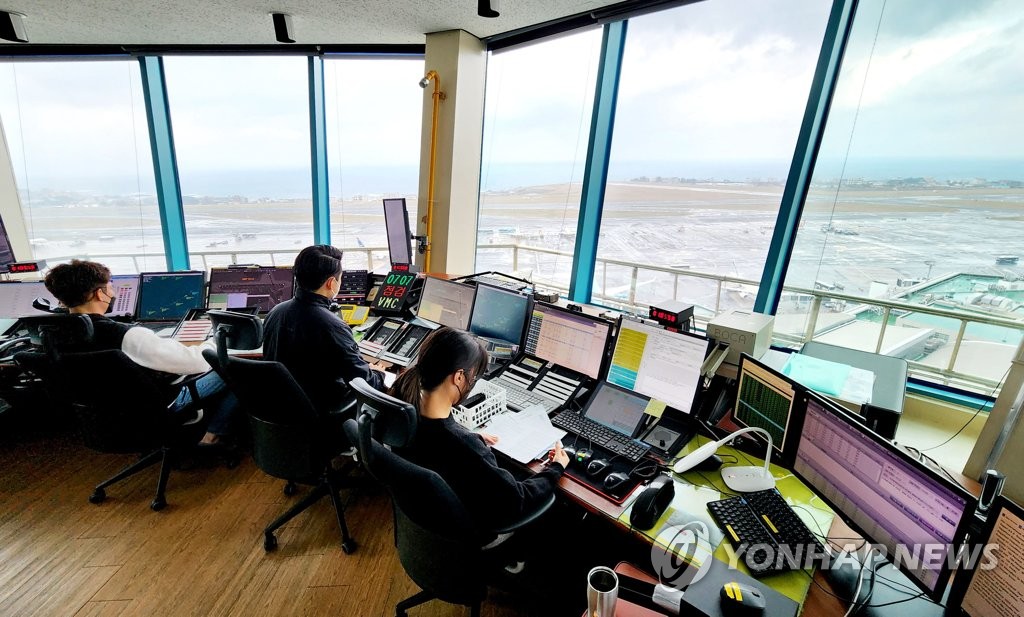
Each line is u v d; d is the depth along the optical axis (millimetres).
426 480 1097
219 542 2004
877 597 1078
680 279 3164
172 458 2279
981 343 2166
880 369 1763
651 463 1546
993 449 1438
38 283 2748
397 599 1761
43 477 2402
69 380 1888
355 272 3031
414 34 3619
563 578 1889
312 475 1915
